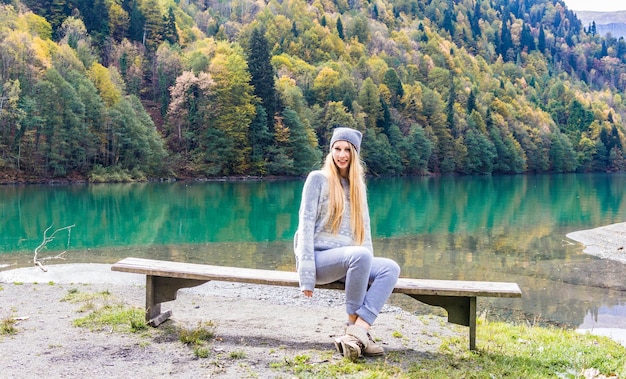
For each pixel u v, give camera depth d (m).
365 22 116.69
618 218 23.53
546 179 69.81
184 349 3.77
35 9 76.38
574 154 95.50
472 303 3.87
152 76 71.75
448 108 84.50
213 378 3.24
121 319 4.44
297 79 78.56
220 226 19.12
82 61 59.66
